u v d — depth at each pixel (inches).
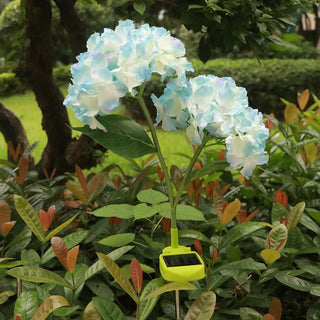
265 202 109.1
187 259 62.4
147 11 109.7
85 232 73.9
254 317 66.5
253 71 401.1
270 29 112.2
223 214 75.4
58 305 57.6
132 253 89.6
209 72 403.9
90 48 59.3
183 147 283.6
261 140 60.2
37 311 56.7
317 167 106.0
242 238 81.5
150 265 90.5
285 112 119.3
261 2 103.5
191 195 95.6
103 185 91.4
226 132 57.8
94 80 55.1
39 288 67.5
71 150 142.5
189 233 79.2
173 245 64.3
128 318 65.6
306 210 86.0
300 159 105.6
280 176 103.3
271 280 85.1
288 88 405.4
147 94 270.2
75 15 135.6
